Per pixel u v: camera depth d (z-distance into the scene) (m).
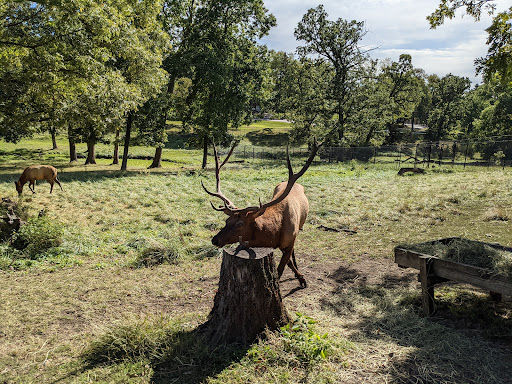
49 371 3.78
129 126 26.80
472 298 5.11
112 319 5.00
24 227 8.63
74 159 37.06
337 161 38.31
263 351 3.88
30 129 15.82
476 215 10.91
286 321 4.37
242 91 28.44
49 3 10.77
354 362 3.74
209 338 4.17
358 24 41.00
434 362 3.69
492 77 10.77
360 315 4.83
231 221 4.51
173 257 7.75
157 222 11.70
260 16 29.06
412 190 16.14
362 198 14.77
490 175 20.75
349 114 42.81
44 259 7.81
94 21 12.33
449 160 41.53
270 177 23.17
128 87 17.30
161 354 3.89
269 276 4.19
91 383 3.53
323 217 11.59
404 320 4.55
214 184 19.97
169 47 24.11
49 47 12.09
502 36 9.98
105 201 15.13
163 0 25.39
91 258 8.07
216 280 6.43
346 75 42.19
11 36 11.60
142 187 18.53
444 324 4.47
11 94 13.05
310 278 6.34
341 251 7.89
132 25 19.64
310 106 42.75
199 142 30.31
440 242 5.39
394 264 6.86
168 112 28.92
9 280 6.59
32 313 5.21
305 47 42.81
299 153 47.28
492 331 4.18
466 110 75.00
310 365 3.65
